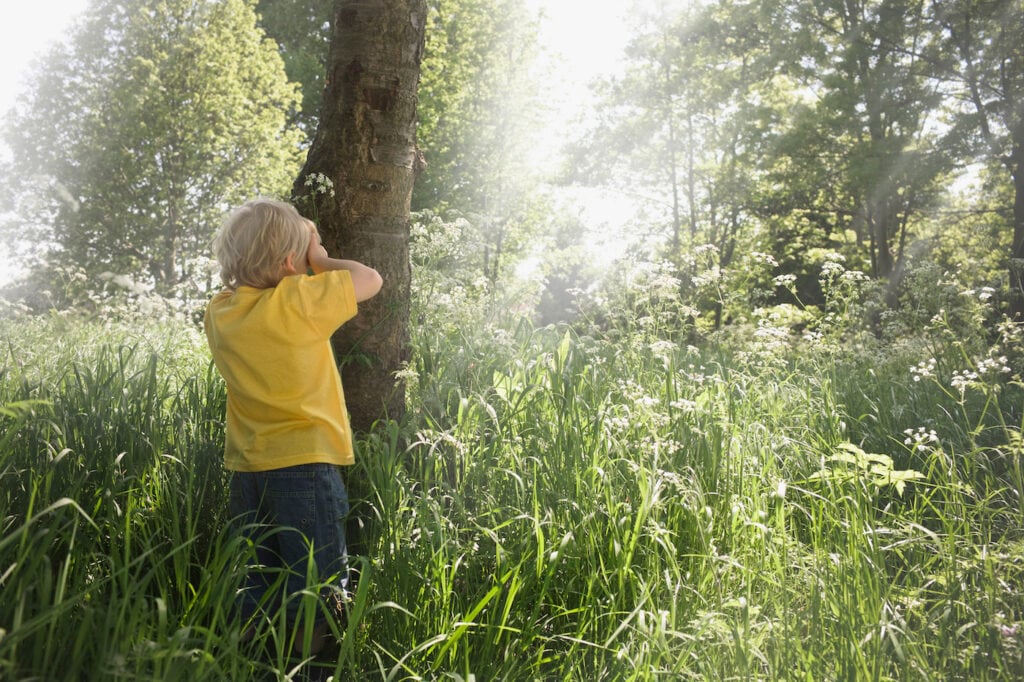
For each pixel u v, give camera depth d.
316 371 2.62
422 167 3.45
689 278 6.31
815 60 20.50
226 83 22.86
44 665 1.78
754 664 2.41
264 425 2.60
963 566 2.76
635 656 2.44
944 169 18.12
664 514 3.15
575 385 3.67
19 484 2.61
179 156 22.55
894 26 18.81
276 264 2.65
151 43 22.53
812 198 23.17
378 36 3.21
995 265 22.00
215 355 2.65
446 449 3.23
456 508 3.01
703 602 2.71
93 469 2.77
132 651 1.83
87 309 8.05
